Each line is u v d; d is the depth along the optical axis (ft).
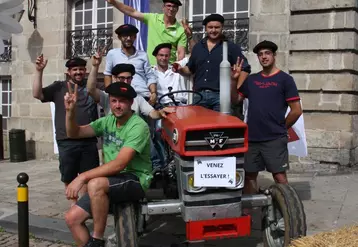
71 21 39.19
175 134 13.05
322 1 28.73
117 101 13.50
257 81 17.51
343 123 28.73
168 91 19.48
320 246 11.32
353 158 29.35
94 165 19.53
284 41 30.01
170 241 16.84
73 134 14.23
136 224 13.51
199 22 33.40
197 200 12.73
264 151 17.40
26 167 35.58
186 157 12.59
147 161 13.89
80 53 38.52
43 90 19.03
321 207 20.76
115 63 19.51
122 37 19.20
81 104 18.76
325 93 29.19
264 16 30.42
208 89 17.69
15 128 40.83
